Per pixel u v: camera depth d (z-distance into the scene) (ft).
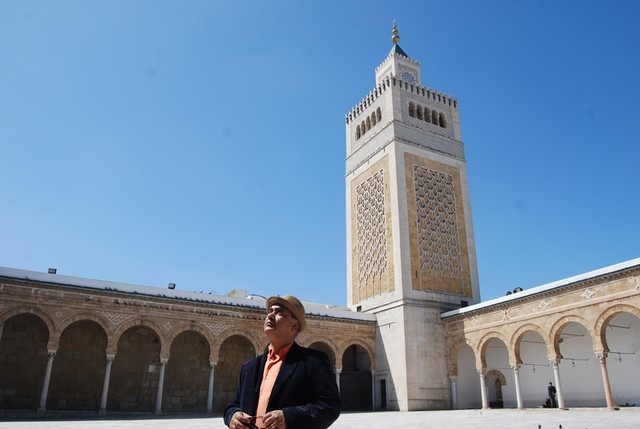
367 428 59.98
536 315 99.50
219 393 115.65
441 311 129.39
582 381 108.68
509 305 106.63
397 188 137.39
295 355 14.10
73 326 102.68
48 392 97.09
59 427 60.54
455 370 121.29
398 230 132.67
